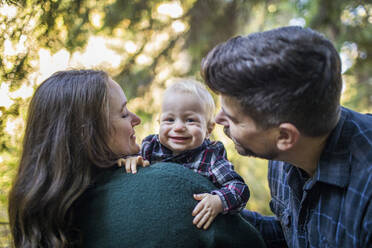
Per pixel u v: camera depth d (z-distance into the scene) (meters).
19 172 0.99
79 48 1.97
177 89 1.29
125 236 0.89
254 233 1.10
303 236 1.05
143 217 0.89
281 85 0.83
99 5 2.24
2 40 1.42
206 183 1.06
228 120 0.98
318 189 0.97
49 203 0.92
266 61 0.83
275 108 0.85
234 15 2.96
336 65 0.84
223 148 1.28
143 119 2.74
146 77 2.81
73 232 0.97
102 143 1.01
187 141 1.23
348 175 0.90
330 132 0.92
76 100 0.97
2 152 1.49
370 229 0.82
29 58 1.51
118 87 1.09
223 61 0.90
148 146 1.32
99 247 0.92
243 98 0.88
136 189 0.93
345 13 2.93
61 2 1.75
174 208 0.91
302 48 0.82
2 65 1.42
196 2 2.89
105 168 1.04
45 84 1.01
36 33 1.56
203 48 2.99
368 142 0.88
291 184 1.08
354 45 3.13
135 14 2.57
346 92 3.56
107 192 0.96
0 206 1.52
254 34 0.89
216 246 0.95
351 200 0.88
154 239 0.88
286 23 2.91
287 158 0.98
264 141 0.94
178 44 2.94
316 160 0.97
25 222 0.93
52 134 0.96
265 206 2.97
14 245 0.99
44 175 0.94
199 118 1.25
